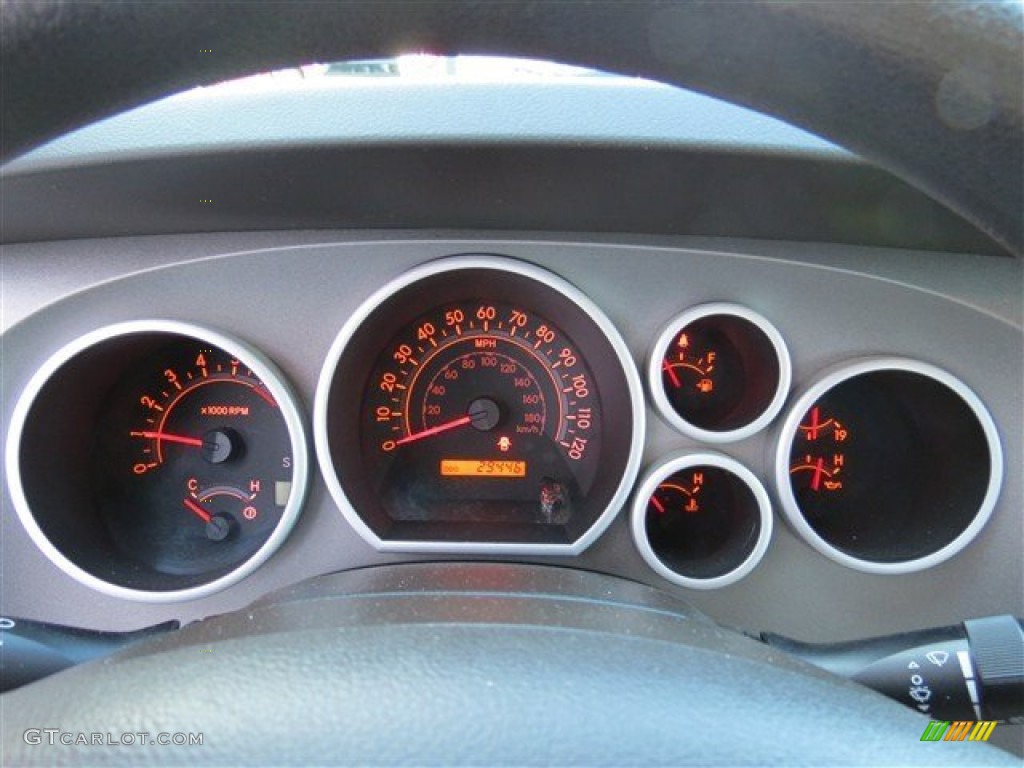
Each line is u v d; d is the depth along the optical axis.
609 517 1.52
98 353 1.53
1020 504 1.49
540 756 0.74
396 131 1.25
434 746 0.75
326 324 1.52
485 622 1.00
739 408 1.65
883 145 0.82
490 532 1.58
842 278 1.48
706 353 1.65
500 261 1.50
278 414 1.64
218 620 1.10
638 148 1.25
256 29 0.80
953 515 1.52
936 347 1.50
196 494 1.66
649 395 1.53
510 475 1.70
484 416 1.69
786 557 1.54
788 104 0.83
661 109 1.26
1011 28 0.71
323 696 0.80
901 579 1.53
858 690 0.92
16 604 1.53
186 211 1.40
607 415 1.65
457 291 1.63
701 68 0.83
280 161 1.27
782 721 0.80
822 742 0.79
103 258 1.48
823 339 1.51
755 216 1.39
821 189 1.30
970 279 1.45
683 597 1.55
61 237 1.46
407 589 1.28
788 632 1.54
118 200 1.35
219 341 1.49
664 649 0.91
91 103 0.82
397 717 0.77
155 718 0.78
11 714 0.82
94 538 1.59
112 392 1.64
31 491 1.49
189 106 1.26
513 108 1.26
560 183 1.33
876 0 0.72
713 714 0.80
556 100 1.27
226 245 1.49
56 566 1.53
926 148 0.80
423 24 0.82
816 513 1.66
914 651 1.27
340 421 1.57
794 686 0.86
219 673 0.84
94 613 1.54
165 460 1.66
